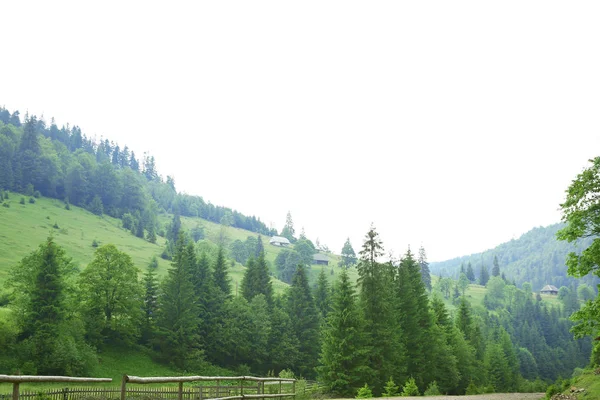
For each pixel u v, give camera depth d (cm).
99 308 6581
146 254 15588
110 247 6769
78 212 19438
